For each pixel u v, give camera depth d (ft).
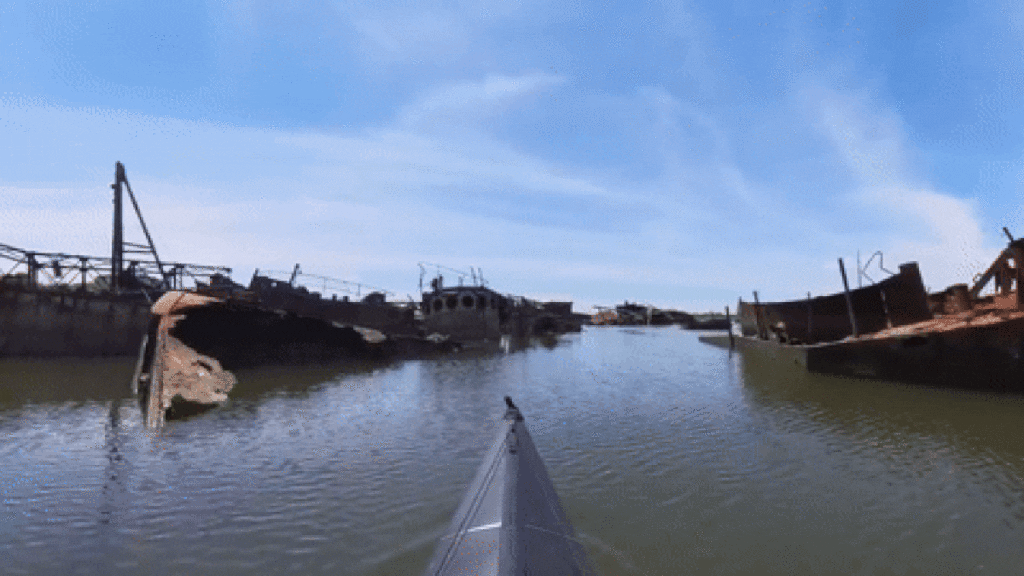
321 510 27.73
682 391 72.33
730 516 26.96
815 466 35.35
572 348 177.88
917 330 69.72
